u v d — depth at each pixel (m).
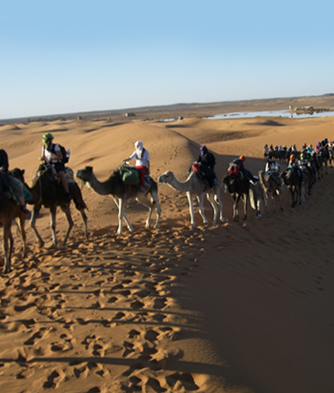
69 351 4.77
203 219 13.02
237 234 11.83
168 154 27.06
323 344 6.24
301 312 7.37
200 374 4.30
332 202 19.52
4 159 7.98
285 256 10.46
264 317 6.45
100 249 9.24
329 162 38.62
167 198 16.86
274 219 14.65
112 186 10.68
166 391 4.00
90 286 6.86
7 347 4.98
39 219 15.88
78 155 42.84
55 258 8.75
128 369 4.36
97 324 5.43
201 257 8.96
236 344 5.15
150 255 8.72
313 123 80.69
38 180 9.31
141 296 6.37
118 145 40.53
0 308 6.32
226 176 13.02
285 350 5.48
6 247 8.18
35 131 99.19
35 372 4.38
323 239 12.63
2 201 7.73
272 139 55.94
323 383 4.91
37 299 6.48
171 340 4.96
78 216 15.05
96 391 4.02
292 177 17.84
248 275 8.49
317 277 9.52
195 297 6.45
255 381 4.37
